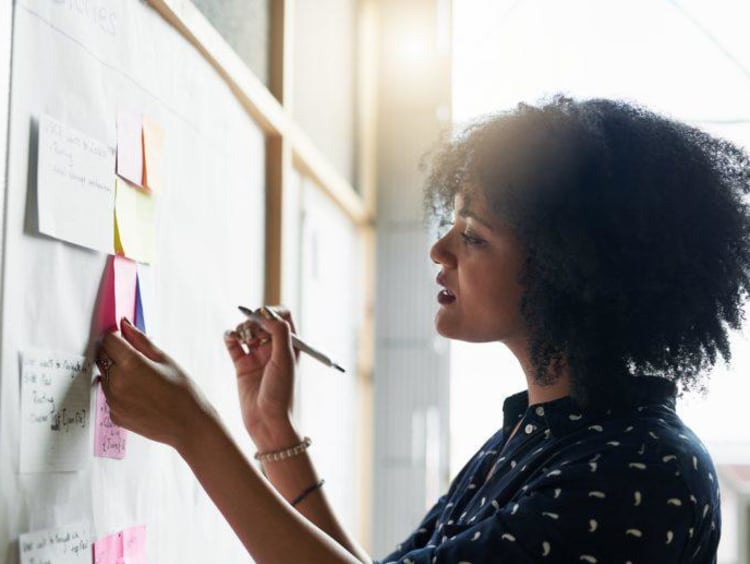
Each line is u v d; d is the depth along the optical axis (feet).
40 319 2.70
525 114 3.08
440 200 3.59
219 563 4.48
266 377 3.60
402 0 10.69
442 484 10.28
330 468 8.07
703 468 2.77
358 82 9.75
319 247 7.50
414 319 10.39
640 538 2.60
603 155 2.92
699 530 2.72
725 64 10.26
